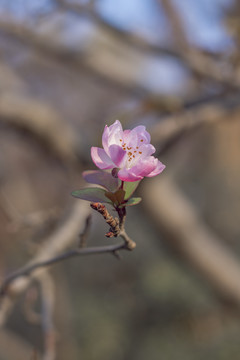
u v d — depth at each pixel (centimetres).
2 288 55
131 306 260
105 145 40
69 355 200
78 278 278
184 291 236
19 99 106
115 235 42
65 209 71
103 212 41
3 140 146
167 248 131
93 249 50
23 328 209
